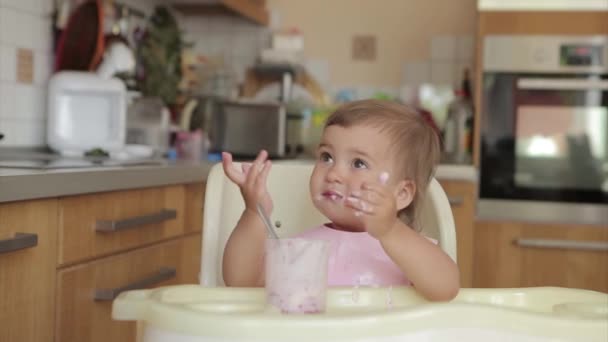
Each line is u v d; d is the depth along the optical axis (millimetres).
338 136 1046
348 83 3914
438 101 3643
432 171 1146
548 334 667
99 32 2553
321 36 3934
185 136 3061
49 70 2582
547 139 3145
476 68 3225
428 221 1243
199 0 3359
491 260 3090
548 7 3137
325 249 714
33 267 1460
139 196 1915
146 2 3303
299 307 701
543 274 3047
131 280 1882
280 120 3373
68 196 1577
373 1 3887
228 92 3793
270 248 716
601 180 3113
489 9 3170
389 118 1052
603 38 3111
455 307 658
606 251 2996
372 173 1032
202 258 1268
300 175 1384
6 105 2355
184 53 3559
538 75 3152
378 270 1081
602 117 3111
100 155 2424
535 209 3141
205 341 609
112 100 2520
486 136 3184
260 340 602
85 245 1656
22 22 2422
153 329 639
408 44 3859
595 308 771
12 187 1348
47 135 2498
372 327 622
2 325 1372
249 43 3959
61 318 1571
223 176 1314
